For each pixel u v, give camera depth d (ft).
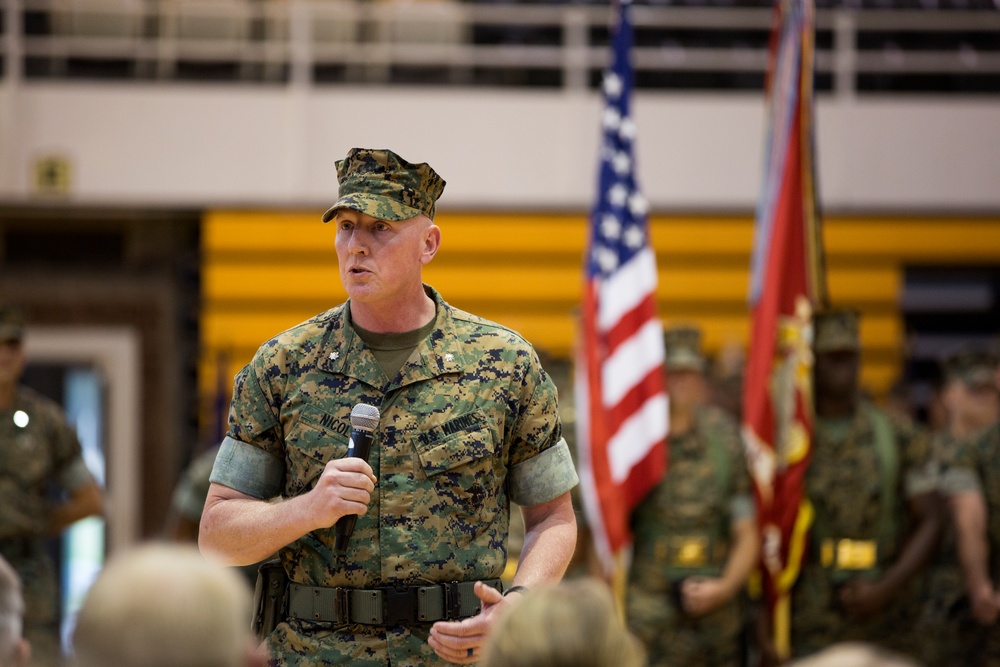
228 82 80.12
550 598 13.69
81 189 77.05
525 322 80.64
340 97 79.05
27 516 48.19
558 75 84.28
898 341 82.53
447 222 80.59
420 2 81.20
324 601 22.18
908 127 81.41
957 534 47.65
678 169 80.74
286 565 22.79
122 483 78.48
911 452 44.68
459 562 22.29
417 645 21.94
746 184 80.74
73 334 79.20
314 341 23.09
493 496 22.90
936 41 87.45
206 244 78.79
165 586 11.65
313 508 20.74
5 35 79.77
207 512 22.29
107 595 11.62
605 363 45.24
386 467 22.25
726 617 44.55
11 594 17.92
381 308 22.79
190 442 79.71
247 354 78.89
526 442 23.38
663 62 82.89
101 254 80.38
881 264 82.69
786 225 45.14
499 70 83.76
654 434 44.68
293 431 22.61
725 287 81.56
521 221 80.89
